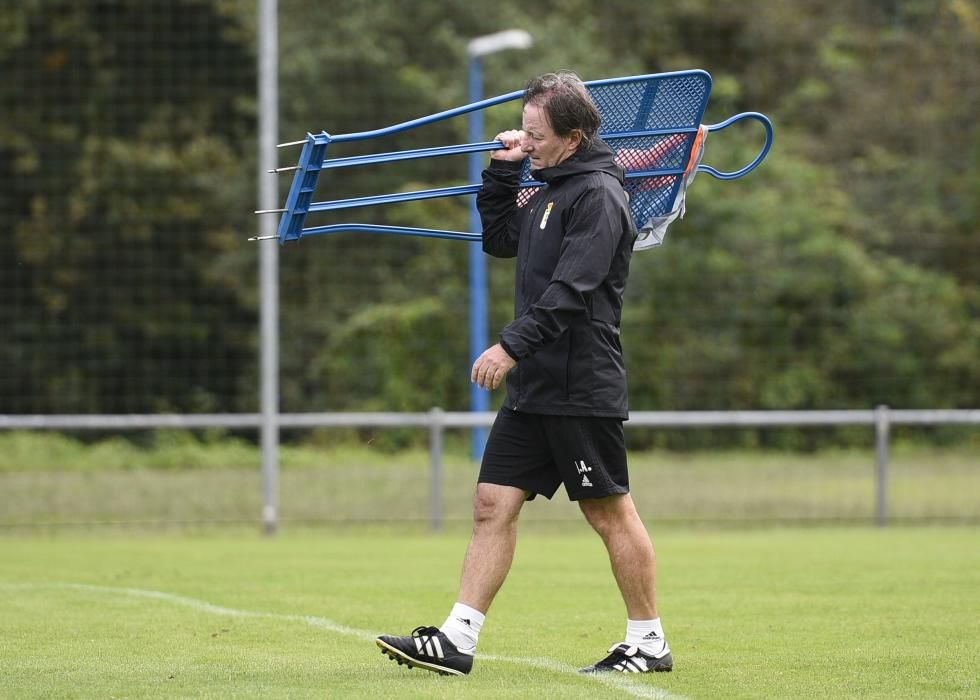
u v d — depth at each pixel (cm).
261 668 1673
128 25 9156
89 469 6353
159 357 9088
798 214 8681
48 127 8906
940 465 5300
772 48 9575
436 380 8681
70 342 8756
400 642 1583
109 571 2944
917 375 8306
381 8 9112
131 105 9200
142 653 1805
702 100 1777
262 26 4100
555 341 1546
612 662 1645
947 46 9188
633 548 1623
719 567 2998
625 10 9675
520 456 1596
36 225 8838
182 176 9188
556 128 1567
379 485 4953
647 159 1792
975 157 8881
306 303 8788
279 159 8838
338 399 8712
